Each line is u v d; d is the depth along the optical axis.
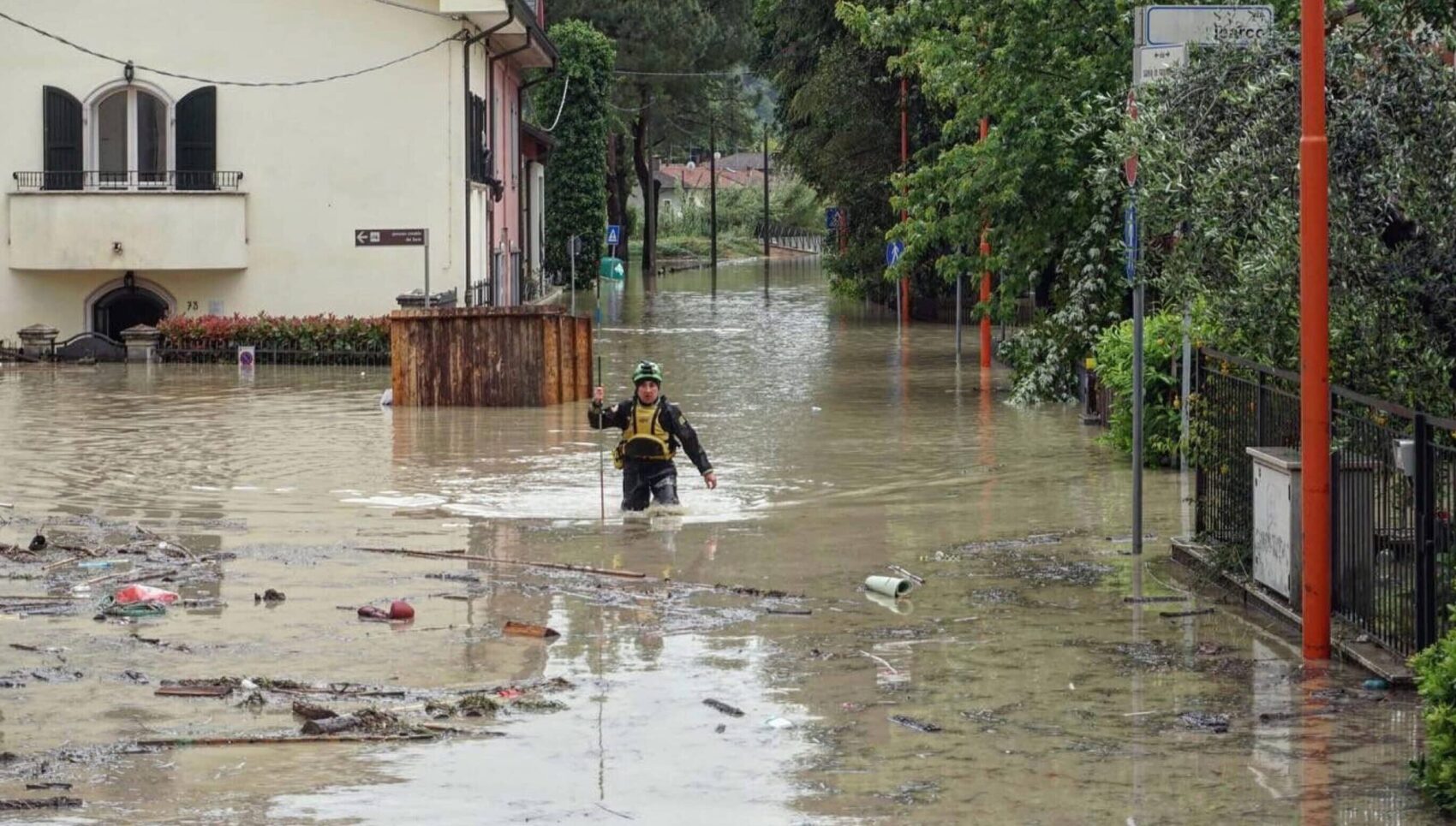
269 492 20.16
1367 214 12.59
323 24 45.81
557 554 15.97
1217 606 13.36
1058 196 29.62
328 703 10.59
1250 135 13.38
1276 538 12.92
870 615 13.16
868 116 59.12
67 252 45.12
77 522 17.83
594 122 85.19
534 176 70.44
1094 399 27.28
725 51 109.12
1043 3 28.94
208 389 35.25
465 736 9.80
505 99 57.38
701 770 9.13
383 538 16.89
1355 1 18.73
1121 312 29.36
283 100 45.97
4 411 30.47
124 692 10.82
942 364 39.94
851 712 10.30
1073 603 13.50
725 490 20.22
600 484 19.44
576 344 32.41
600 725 10.05
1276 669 11.33
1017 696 10.66
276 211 46.19
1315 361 11.43
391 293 46.34
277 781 8.95
